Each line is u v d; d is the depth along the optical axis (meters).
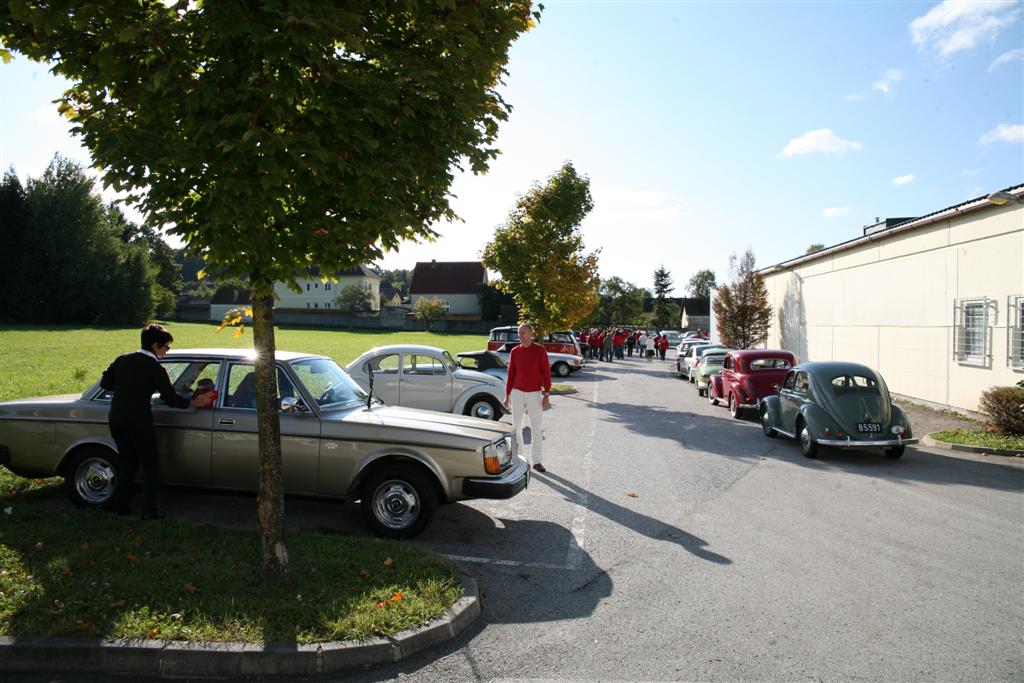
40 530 5.27
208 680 3.48
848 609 4.54
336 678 3.53
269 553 4.38
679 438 12.24
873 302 19.23
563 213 24.05
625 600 4.68
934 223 15.90
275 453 4.43
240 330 4.50
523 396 8.91
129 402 5.51
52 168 51.03
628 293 82.31
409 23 4.69
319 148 3.89
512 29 4.89
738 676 3.61
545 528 6.42
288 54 3.75
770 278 30.19
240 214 3.82
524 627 4.22
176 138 4.08
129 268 55.38
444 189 4.84
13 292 49.31
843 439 9.83
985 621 4.35
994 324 13.73
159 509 6.43
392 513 5.84
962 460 10.15
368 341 46.50
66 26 4.07
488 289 79.62
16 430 6.17
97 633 3.63
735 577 5.14
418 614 4.04
